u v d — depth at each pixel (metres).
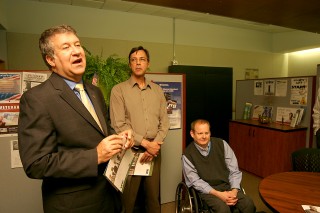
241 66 5.45
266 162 3.44
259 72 5.68
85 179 1.02
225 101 5.08
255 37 5.61
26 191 1.98
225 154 2.06
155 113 2.09
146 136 2.01
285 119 3.58
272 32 5.73
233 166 2.03
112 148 0.94
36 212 2.03
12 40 3.59
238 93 4.54
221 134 5.07
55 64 1.02
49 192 1.00
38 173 0.87
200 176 1.97
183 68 4.63
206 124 1.99
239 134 3.93
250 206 1.81
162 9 4.16
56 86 0.99
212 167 1.98
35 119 0.90
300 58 5.66
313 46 5.09
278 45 5.73
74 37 1.02
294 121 3.33
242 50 5.44
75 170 0.89
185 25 4.82
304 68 5.58
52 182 1.00
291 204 1.29
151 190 2.10
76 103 1.01
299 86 3.37
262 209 2.66
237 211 1.85
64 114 0.97
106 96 2.32
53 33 0.98
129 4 3.91
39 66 3.75
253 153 3.66
